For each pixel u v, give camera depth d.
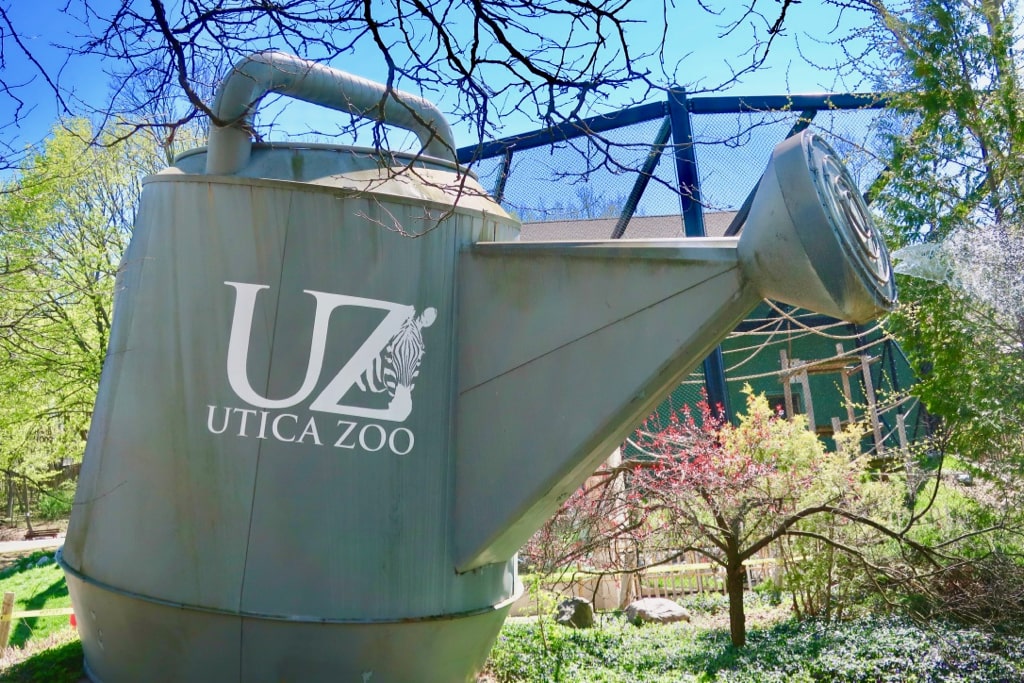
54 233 15.44
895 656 8.91
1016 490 10.19
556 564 9.95
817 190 4.55
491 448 6.08
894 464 12.30
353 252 6.05
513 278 6.14
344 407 5.88
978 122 11.30
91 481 6.39
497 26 3.15
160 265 6.22
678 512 10.00
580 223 14.05
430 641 6.04
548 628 9.89
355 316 5.99
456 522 6.19
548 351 5.87
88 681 6.58
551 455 5.74
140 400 6.07
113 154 11.70
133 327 6.27
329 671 5.75
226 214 6.07
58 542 18.28
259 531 5.67
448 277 6.39
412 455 6.06
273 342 5.87
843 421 22.58
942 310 10.84
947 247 10.78
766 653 9.25
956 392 10.73
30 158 10.70
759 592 13.71
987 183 11.42
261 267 5.96
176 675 5.85
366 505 5.84
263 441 5.77
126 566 5.87
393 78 3.15
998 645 9.23
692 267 5.25
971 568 10.05
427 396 6.19
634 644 10.04
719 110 13.85
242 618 5.57
